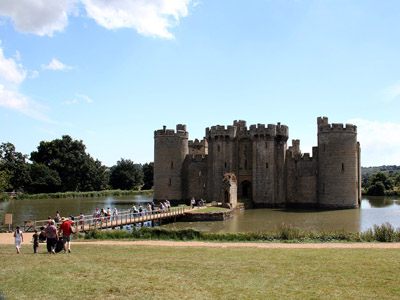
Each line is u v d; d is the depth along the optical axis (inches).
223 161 2701.8
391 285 549.3
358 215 2069.4
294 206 2659.9
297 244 995.9
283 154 2682.1
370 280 576.1
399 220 1843.0
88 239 1123.9
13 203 3233.3
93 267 655.8
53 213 2348.7
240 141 2768.2
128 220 1572.3
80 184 4788.4
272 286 551.5
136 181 5753.0
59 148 4744.1
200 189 2844.5
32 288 525.0
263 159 2637.8
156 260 728.3
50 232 823.1
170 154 2810.0
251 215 2137.1
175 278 589.9
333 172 2427.4
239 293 518.6
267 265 684.1
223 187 2201.0
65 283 551.2
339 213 2188.7
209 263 701.9
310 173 2635.3
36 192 4328.3
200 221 1876.2
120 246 944.3
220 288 540.7
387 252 810.2
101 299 486.6
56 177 4394.7
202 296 504.7
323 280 579.8
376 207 2596.0
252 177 2689.5
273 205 2608.3
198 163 2869.1
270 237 1102.4
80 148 4889.3
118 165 5733.3
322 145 2485.2
